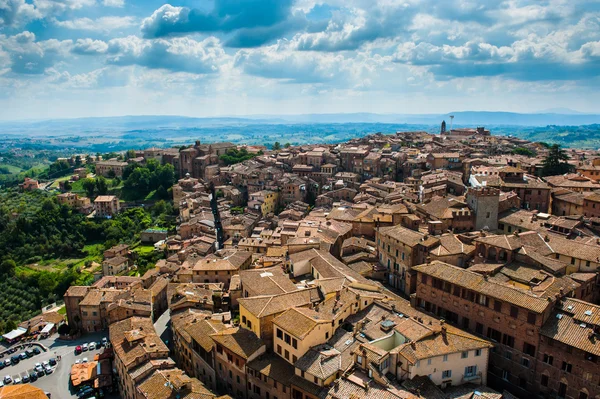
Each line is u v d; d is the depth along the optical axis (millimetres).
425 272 110750
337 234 159375
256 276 128250
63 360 143000
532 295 92062
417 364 86062
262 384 97312
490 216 143375
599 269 108688
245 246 187250
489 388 88938
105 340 152125
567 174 198250
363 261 142750
